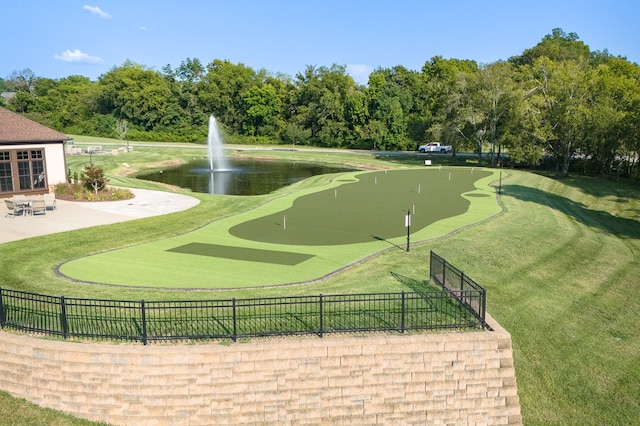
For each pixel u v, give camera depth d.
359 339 12.02
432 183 45.59
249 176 59.50
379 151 92.19
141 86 109.69
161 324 13.15
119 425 11.51
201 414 11.56
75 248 22.23
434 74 111.38
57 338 12.22
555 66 61.75
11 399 11.86
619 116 53.50
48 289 16.44
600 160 58.41
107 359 11.53
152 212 29.80
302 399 11.77
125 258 20.98
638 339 15.70
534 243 24.80
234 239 24.58
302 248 22.83
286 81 118.00
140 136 105.75
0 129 33.97
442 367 12.10
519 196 39.25
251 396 11.65
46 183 35.72
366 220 29.17
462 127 66.81
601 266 22.66
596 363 14.23
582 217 35.56
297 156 81.75
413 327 12.68
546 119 60.09
